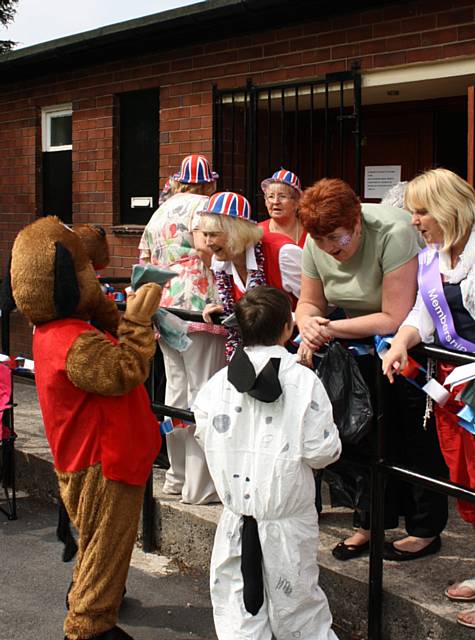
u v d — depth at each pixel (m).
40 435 5.58
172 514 4.12
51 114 8.09
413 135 6.35
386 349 2.96
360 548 3.45
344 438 2.94
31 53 7.43
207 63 6.40
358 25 5.48
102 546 3.00
